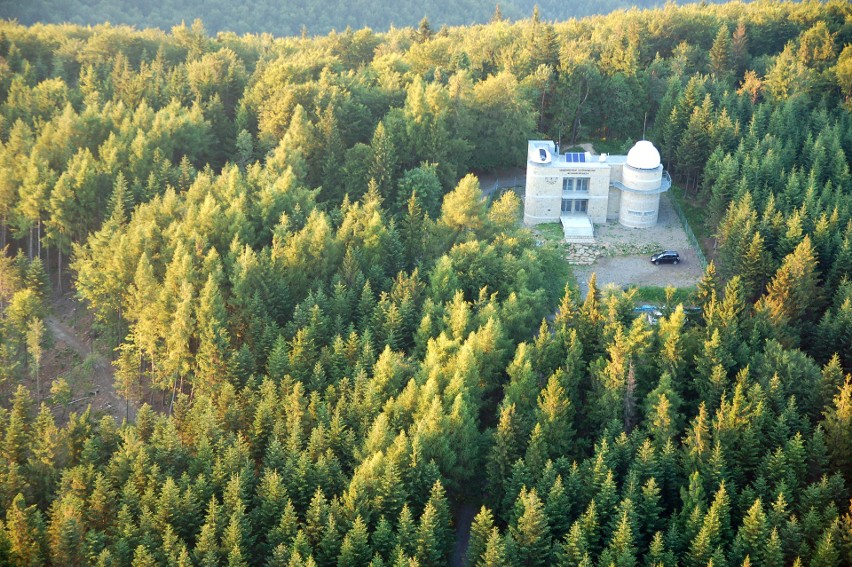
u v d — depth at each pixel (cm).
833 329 17250
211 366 16750
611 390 15662
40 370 19150
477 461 15375
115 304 18950
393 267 19900
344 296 18362
